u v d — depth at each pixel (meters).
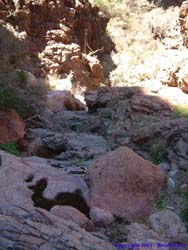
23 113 7.99
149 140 6.28
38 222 3.55
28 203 4.13
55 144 6.72
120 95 10.06
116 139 7.30
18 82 8.11
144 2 22.05
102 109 9.47
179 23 14.59
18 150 6.52
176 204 4.51
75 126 8.74
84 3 18.00
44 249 3.21
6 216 3.53
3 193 4.20
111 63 18.16
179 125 6.20
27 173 4.68
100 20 18.78
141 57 17.66
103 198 4.29
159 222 4.05
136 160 4.57
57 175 4.75
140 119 8.05
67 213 3.88
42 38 15.70
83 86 15.75
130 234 3.83
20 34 14.44
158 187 4.57
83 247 3.37
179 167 5.31
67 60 15.46
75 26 17.59
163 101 9.10
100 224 3.99
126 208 4.22
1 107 6.98
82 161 6.07
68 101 11.64
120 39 19.48
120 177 4.43
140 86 10.91
